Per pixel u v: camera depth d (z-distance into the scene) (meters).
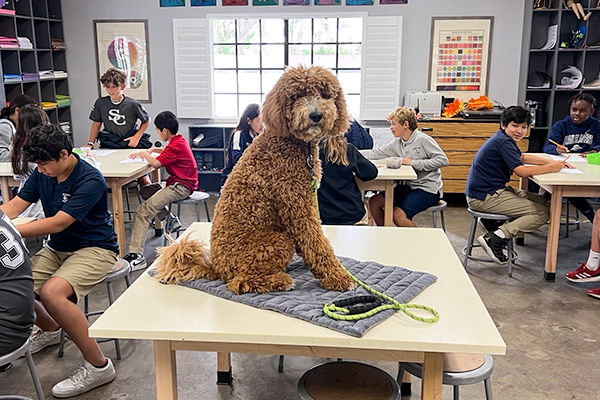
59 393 2.43
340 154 2.69
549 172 3.70
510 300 3.50
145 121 5.21
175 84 6.31
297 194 1.56
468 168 5.77
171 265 1.74
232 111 6.43
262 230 1.63
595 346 2.91
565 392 2.48
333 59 6.18
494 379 2.60
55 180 2.45
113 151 4.66
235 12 6.06
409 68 6.09
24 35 5.67
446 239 2.22
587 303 3.46
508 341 2.96
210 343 1.55
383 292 1.64
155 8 6.17
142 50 6.29
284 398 2.47
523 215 3.83
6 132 4.02
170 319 1.50
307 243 1.60
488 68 6.02
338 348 1.51
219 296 1.64
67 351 2.84
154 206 4.04
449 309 1.57
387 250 2.08
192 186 4.19
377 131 5.97
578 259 4.25
